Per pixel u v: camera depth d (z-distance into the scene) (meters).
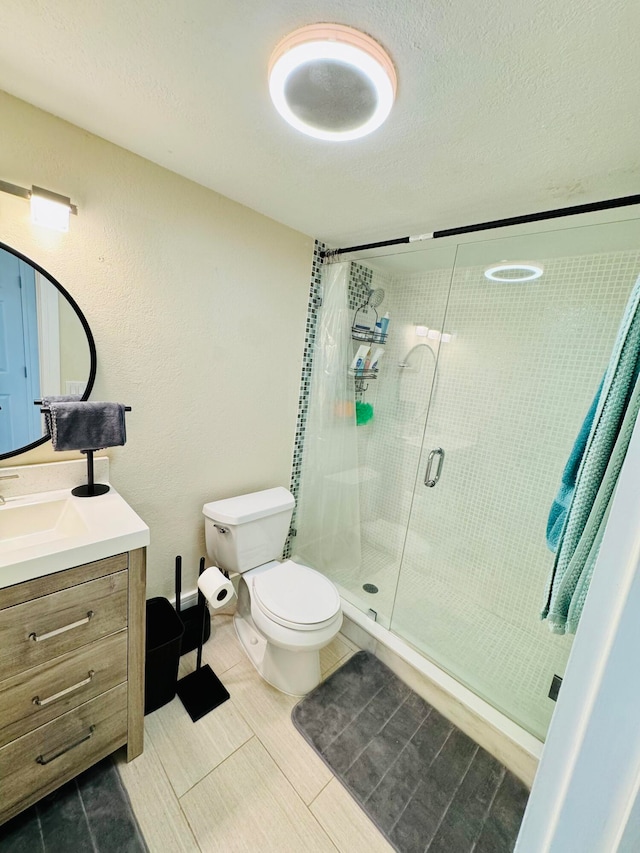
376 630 1.79
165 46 0.80
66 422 1.17
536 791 0.40
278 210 1.63
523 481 1.96
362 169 1.21
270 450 2.08
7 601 0.85
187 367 1.60
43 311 1.19
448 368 2.20
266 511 1.75
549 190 1.25
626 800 0.32
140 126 1.12
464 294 2.08
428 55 0.75
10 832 1.00
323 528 2.35
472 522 2.16
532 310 1.86
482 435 2.09
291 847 1.03
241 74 0.86
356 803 1.15
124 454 1.49
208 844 1.02
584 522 0.75
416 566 2.39
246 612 1.76
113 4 0.71
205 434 1.74
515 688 1.57
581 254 1.68
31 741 0.96
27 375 1.20
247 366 1.83
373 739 1.36
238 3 0.69
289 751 1.28
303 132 1.00
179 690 1.46
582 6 0.62
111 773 1.16
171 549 1.73
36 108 1.08
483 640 1.86
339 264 2.02
